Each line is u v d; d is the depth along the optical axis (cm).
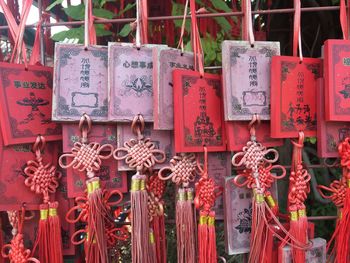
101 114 70
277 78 70
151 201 74
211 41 105
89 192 69
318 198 147
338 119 71
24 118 69
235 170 85
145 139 71
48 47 100
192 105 70
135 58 70
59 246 71
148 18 78
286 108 72
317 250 76
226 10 98
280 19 148
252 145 71
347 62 71
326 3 136
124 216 85
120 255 92
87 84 69
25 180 69
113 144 72
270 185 75
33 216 72
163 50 69
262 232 72
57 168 75
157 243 75
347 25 77
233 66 70
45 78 72
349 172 73
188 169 71
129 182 77
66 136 70
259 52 71
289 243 73
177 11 99
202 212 71
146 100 70
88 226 70
